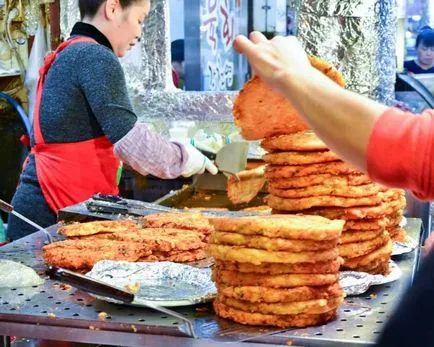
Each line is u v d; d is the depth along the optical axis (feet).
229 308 5.22
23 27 15.43
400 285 6.19
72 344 6.40
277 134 6.33
